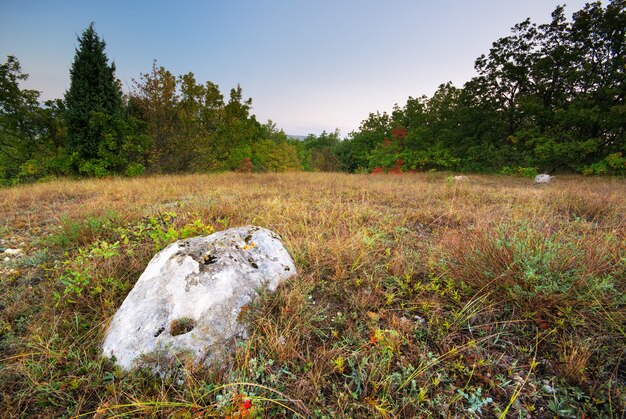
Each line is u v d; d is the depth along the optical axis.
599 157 16.52
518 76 19.36
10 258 3.34
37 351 1.87
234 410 1.46
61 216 4.79
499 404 1.54
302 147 50.47
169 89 16.84
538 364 1.76
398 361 1.82
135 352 1.80
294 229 4.04
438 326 2.09
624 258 2.30
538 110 17.59
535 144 17.73
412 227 4.39
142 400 1.53
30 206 6.02
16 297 2.50
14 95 13.96
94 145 13.98
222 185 8.94
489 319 2.13
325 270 2.99
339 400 1.52
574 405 1.50
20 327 2.17
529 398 1.56
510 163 18.67
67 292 2.37
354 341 1.98
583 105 16.16
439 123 23.88
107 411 1.49
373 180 11.79
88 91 13.91
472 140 21.06
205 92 18.36
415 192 7.45
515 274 2.28
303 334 2.04
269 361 1.74
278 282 2.53
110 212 4.52
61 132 15.82
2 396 1.61
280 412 1.52
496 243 2.63
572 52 17.48
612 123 14.95
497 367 1.76
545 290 2.12
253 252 2.68
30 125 14.76
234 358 1.82
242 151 21.20
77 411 1.52
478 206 5.21
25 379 1.69
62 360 1.82
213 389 1.55
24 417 1.51
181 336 1.87
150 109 16.88
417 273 2.85
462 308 2.23
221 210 5.00
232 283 2.22
